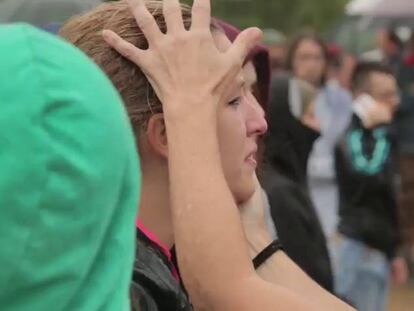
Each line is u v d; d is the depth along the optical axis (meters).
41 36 0.98
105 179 0.98
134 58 1.66
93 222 0.98
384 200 5.55
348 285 5.53
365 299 5.56
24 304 0.96
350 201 5.54
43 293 0.96
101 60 1.68
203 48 1.66
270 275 1.87
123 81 1.67
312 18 22.22
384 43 10.56
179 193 1.57
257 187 1.93
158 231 1.69
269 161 3.51
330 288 3.43
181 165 1.58
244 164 1.75
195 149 1.59
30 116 0.92
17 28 0.98
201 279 1.54
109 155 0.99
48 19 3.28
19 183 0.91
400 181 8.43
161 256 1.58
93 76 0.99
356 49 13.61
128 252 1.08
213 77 1.65
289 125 3.60
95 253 1.02
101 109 0.98
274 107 3.62
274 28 21.62
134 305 1.36
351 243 5.52
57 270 0.96
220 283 1.53
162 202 1.70
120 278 1.07
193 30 1.67
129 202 1.07
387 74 6.44
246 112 1.76
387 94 6.39
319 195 5.89
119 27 1.70
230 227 1.55
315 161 5.89
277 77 3.77
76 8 3.30
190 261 1.55
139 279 1.42
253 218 1.90
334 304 1.85
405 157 8.57
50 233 0.94
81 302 1.03
